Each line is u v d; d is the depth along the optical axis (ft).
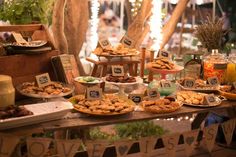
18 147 6.27
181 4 11.96
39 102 7.17
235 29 15.01
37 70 7.72
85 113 6.55
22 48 7.45
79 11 9.84
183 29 15.49
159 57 9.41
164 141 7.04
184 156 9.27
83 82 7.66
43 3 9.44
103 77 8.41
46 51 7.77
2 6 9.80
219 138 10.08
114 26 18.16
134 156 9.16
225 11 16.76
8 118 5.68
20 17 9.29
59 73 7.91
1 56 7.18
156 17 11.31
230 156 9.47
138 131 9.82
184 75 9.50
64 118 6.39
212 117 10.32
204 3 16.46
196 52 9.92
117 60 8.82
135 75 9.23
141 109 7.09
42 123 6.10
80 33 10.01
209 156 9.46
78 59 10.12
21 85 7.29
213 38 10.67
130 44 9.52
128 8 12.97
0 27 7.43
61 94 6.98
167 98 7.50
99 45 8.96
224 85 8.74
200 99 7.63
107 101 7.03
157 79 9.09
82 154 7.37
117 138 9.52
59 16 9.20
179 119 12.93
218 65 8.85
